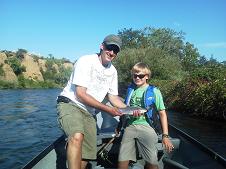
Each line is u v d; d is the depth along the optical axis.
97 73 1.82
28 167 1.64
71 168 1.61
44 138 4.76
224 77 6.19
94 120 1.85
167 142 1.89
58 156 1.98
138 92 1.98
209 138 4.46
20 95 16.38
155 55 13.99
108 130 2.46
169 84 8.99
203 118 6.19
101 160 2.10
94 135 1.84
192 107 6.63
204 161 1.93
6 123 6.22
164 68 13.36
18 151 3.98
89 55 1.81
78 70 1.75
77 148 1.62
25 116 7.30
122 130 2.08
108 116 2.63
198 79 7.13
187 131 4.95
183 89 7.45
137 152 2.01
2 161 3.56
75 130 1.64
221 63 7.63
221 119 5.80
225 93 5.46
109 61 1.81
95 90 1.84
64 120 1.70
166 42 22.19
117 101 1.96
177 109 7.51
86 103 1.73
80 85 1.73
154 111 1.93
